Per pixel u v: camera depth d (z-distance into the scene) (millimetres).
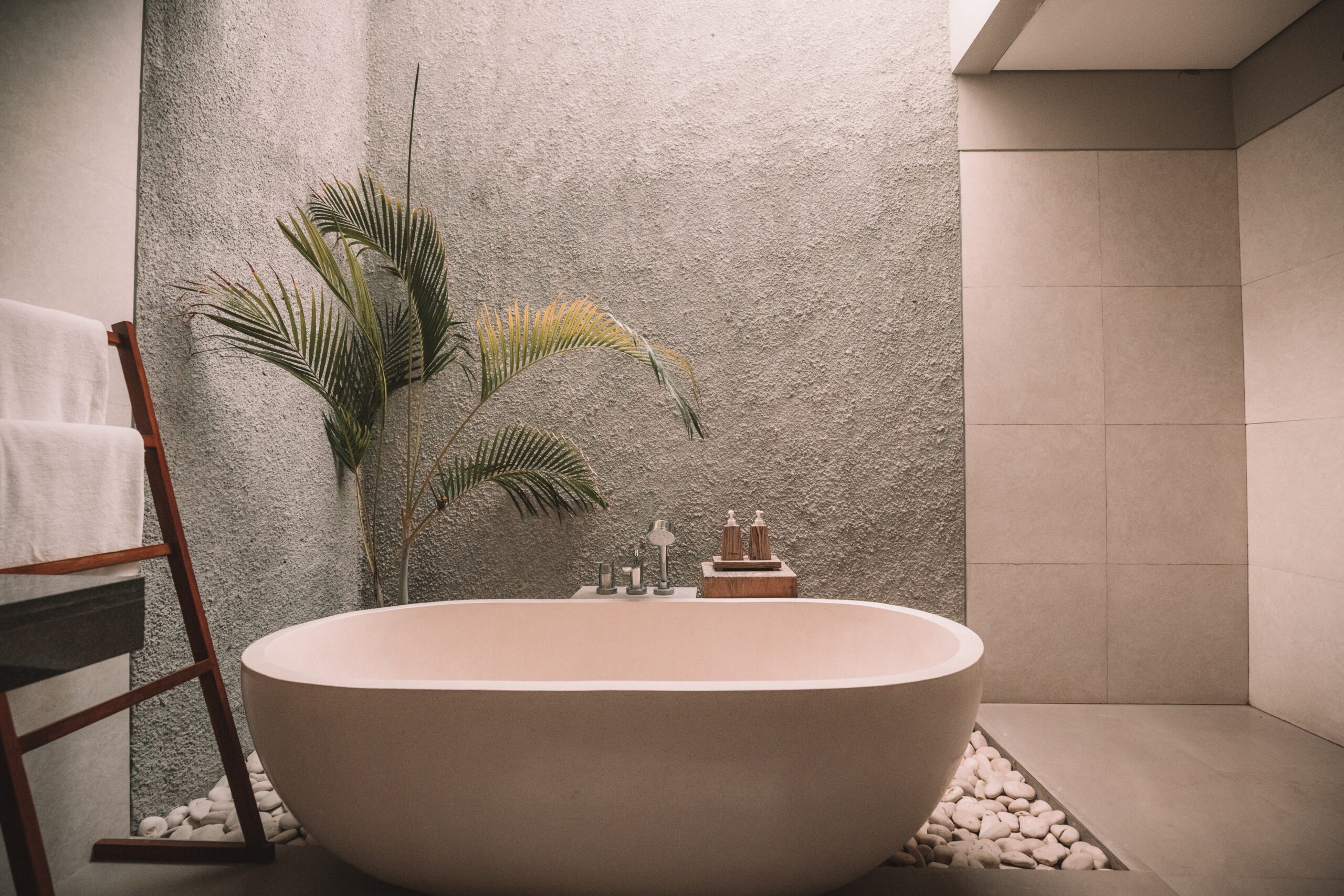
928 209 2354
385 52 2473
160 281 1498
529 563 2361
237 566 1742
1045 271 2318
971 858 1376
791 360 2350
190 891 1226
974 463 2301
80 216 1308
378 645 1726
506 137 2438
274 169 1906
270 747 1149
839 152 2383
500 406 2383
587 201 2410
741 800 1077
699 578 2328
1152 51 2230
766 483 2336
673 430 2357
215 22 1674
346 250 1936
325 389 1866
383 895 1215
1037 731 2012
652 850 1098
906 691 1104
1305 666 2014
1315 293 1978
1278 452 2111
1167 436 2268
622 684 1094
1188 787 1642
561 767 1078
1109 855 1374
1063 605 2275
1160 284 2291
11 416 1052
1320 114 1960
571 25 2455
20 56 1192
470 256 2414
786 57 2420
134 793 1442
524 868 1118
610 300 2385
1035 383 2303
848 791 1090
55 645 829
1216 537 2250
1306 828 1452
